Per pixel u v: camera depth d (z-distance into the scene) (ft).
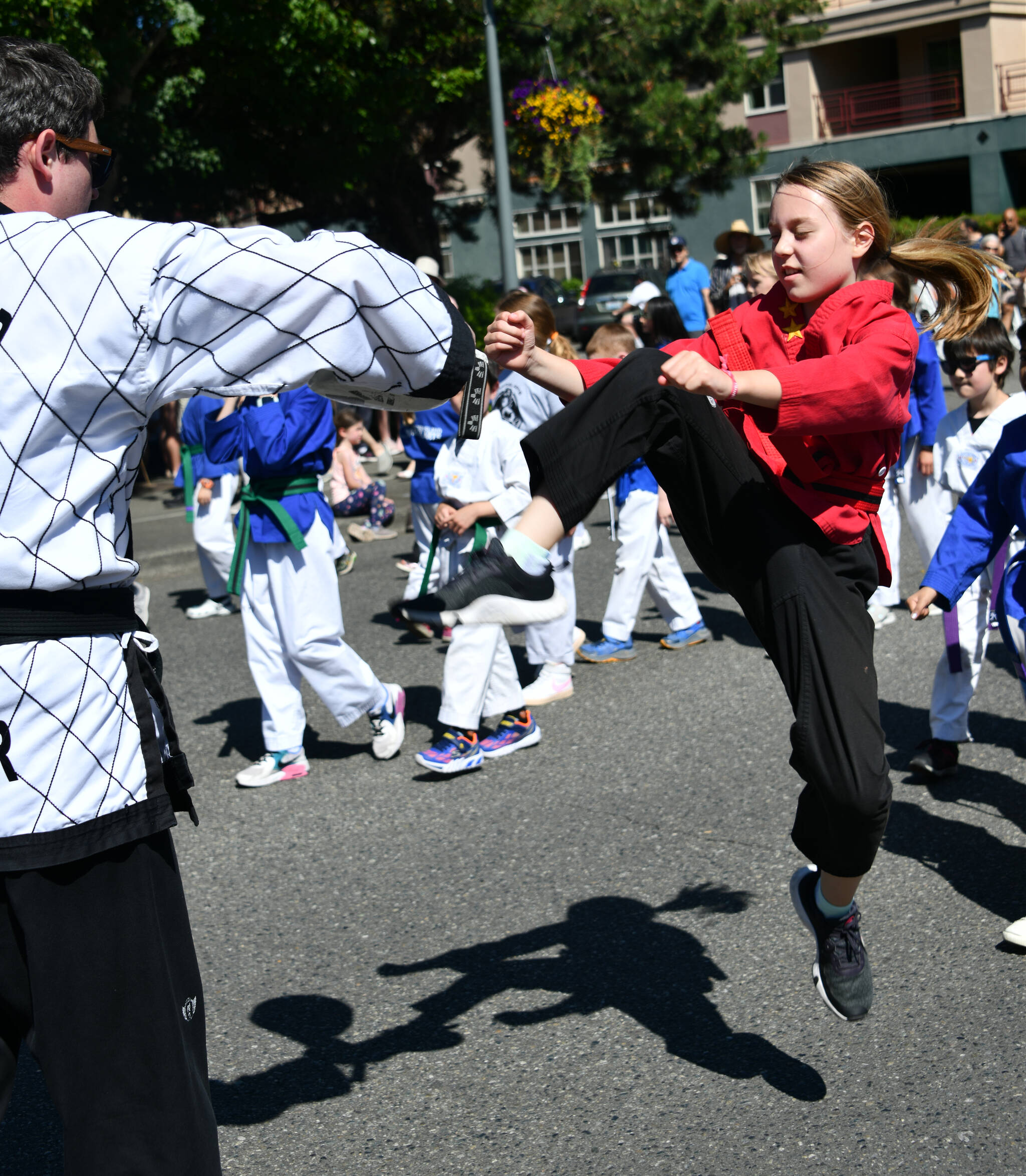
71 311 5.68
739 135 71.31
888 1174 8.33
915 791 15.31
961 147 104.32
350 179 55.31
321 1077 10.04
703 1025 10.39
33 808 5.79
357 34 47.26
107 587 6.05
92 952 5.97
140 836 6.06
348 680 17.46
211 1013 11.18
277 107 49.60
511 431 17.10
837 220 7.90
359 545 37.35
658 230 77.46
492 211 74.59
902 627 22.80
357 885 13.82
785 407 7.03
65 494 5.75
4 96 5.90
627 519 22.20
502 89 60.85
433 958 11.92
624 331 21.98
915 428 20.58
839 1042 9.98
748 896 12.69
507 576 7.49
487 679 17.17
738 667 21.40
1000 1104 8.99
